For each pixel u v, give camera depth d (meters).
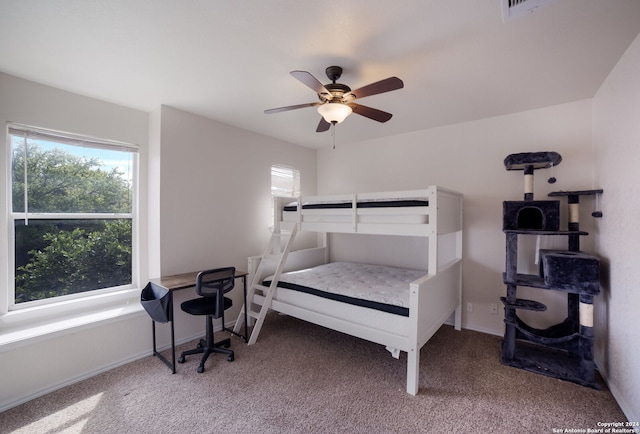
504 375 2.41
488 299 3.27
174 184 2.99
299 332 3.29
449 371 2.47
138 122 3.01
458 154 3.45
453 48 1.90
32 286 2.45
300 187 4.49
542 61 2.07
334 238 4.50
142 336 2.73
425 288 2.32
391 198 2.64
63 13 1.57
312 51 1.94
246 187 3.70
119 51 1.96
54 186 2.56
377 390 2.21
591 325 2.24
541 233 2.47
